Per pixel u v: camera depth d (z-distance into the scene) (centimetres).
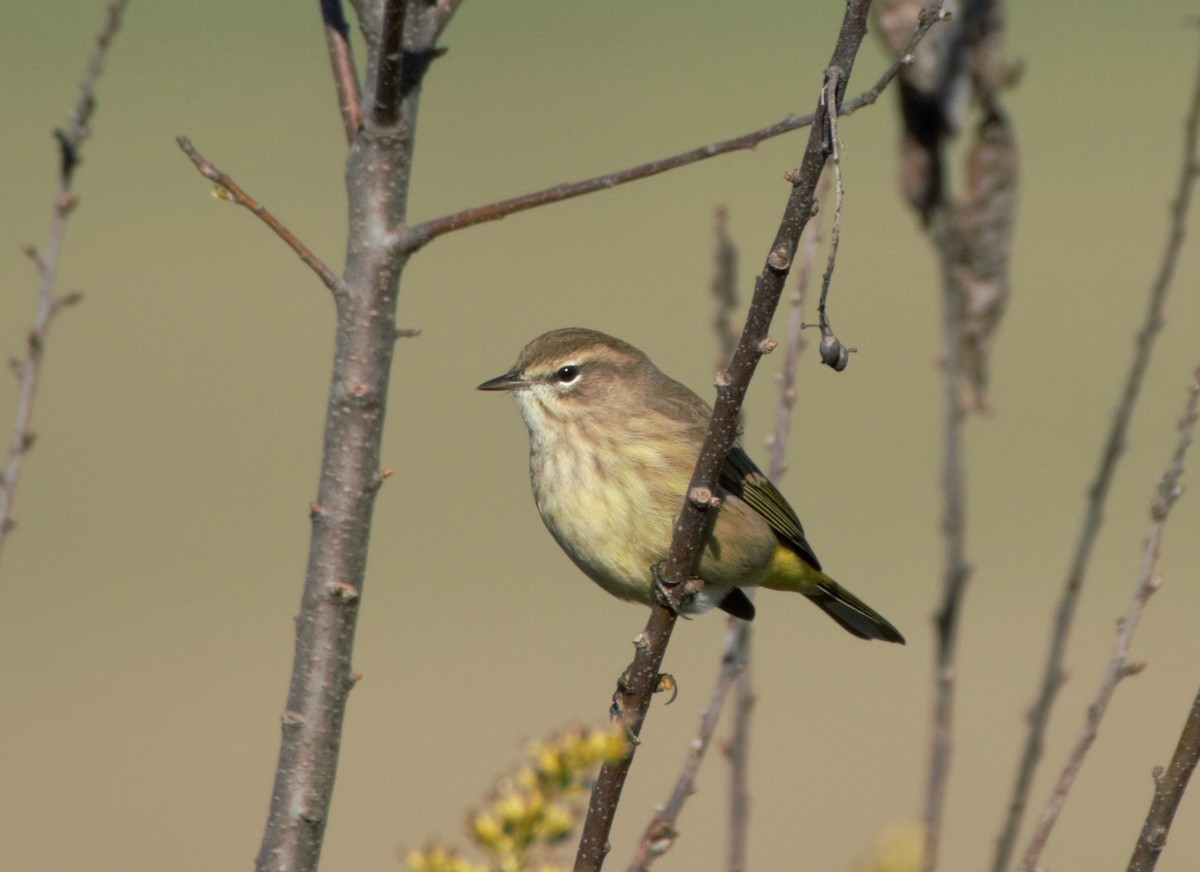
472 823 611
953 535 903
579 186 785
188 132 4316
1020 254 3875
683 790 843
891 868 673
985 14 1037
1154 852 673
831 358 711
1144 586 823
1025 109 4472
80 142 800
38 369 789
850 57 716
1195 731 674
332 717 764
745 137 777
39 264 793
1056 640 852
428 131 4400
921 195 1035
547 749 616
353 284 784
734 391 792
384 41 769
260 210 784
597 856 769
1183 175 859
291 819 758
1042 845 790
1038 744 834
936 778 865
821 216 997
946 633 888
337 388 779
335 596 765
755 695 883
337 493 772
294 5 5272
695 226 3934
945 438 920
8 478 779
